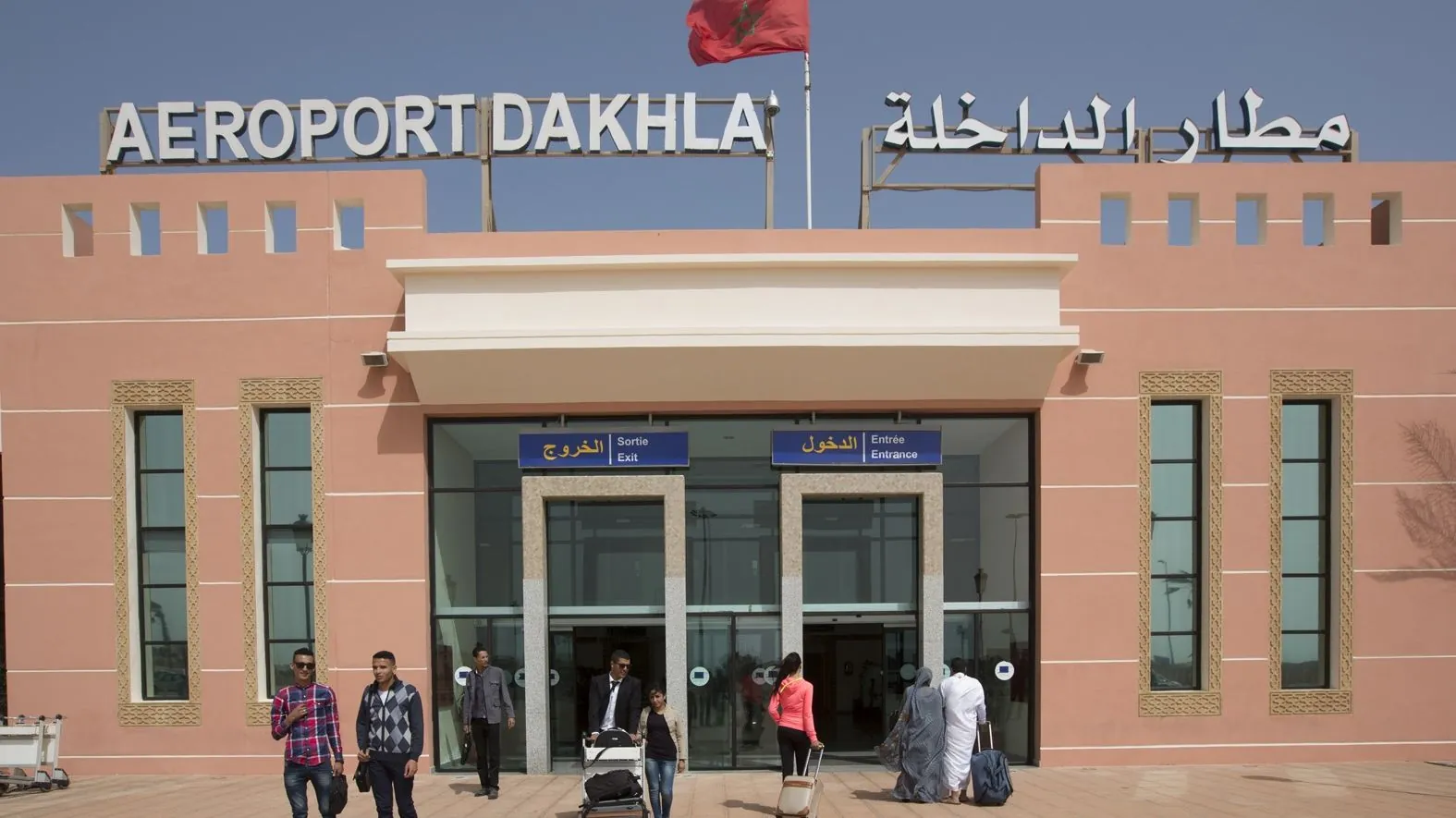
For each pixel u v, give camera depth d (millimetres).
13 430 14969
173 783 14141
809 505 15320
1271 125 15938
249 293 15070
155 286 15062
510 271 14555
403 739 9766
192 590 14906
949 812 11961
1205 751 14922
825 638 15180
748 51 17047
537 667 14844
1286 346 15141
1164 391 15078
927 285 14617
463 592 15180
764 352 14344
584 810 10664
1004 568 15188
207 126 15680
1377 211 16141
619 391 14891
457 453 15281
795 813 11398
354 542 14922
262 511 15109
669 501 14992
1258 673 15008
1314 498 15312
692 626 15133
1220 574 15008
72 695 14836
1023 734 15047
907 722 12742
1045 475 14984
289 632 15039
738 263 14461
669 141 15750
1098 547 14984
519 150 15680
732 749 14984
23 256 15078
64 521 14914
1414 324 15203
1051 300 14633
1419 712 15055
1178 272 15148
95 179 15109
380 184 15141
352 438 14977
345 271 15055
